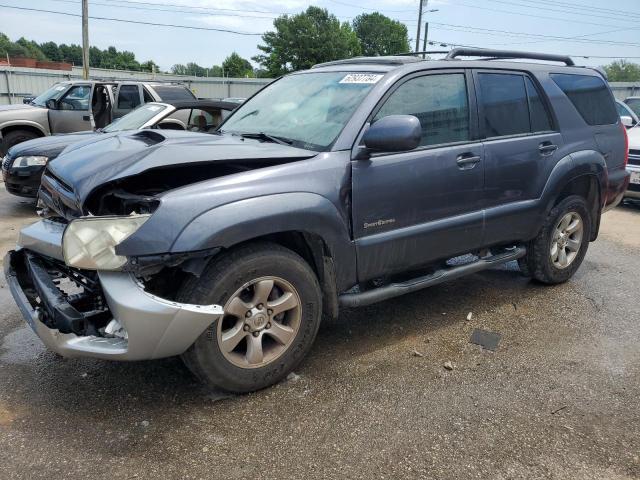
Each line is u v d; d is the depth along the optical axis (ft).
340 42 192.85
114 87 35.12
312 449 9.00
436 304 15.26
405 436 9.37
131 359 9.15
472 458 8.84
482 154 13.19
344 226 10.90
